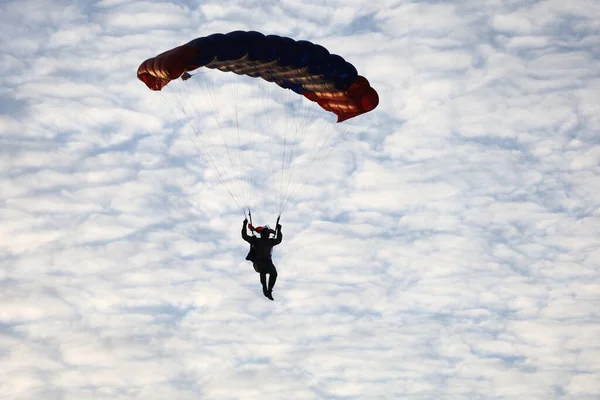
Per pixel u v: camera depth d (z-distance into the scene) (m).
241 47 95.19
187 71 97.31
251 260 97.38
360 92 104.75
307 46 99.50
